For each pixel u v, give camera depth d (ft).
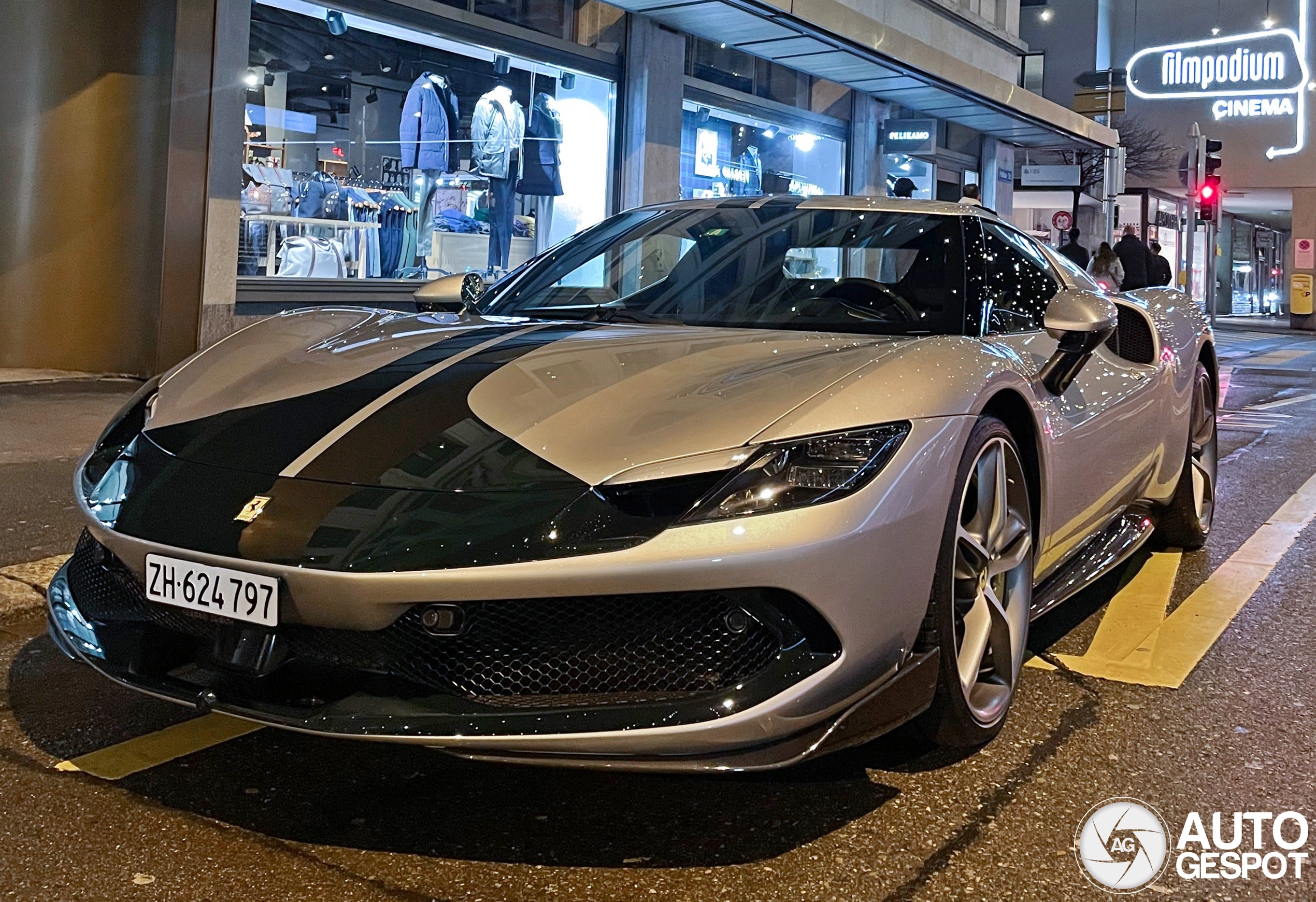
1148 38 104.22
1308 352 60.80
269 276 27.86
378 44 29.76
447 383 7.72
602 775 7.73
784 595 6.54
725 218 11.28
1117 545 11.68
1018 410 8.86
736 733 6.37
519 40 32.81
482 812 7.15
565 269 11.12
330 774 7.64
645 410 7.16
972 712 7.93
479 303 10.94
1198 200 77.87
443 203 31.89
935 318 9.37
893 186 48.55
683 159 39.88
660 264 10.70
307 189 28.55
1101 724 8.87
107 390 24.31
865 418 7.09
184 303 26.02
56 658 9.76
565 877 6.39
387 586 6.23
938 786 7.67
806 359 7.83
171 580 6.76
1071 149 87.86
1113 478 11.03
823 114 46.55
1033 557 9.15
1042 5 103.81
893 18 49.14
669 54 37.09
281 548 6.48
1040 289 11.07
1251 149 100.53
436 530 6.41
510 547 6.28
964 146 57.31
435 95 31.27
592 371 7.79
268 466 7.09
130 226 25.90
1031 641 10.98
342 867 6.43
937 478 7.24
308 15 27.99
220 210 26.32
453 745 6.25
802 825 7.07
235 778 7.55
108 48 25.53
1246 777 7.97
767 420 6.93
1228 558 14.44
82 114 25.82
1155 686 9.75
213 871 6.35
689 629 6.61
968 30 55.98
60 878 6.23
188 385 8.44
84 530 8.01
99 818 6.94
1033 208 100.53
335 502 6.69
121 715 8.59
